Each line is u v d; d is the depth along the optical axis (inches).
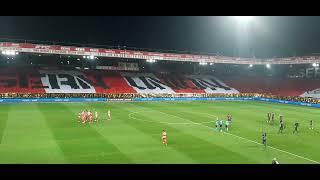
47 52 2610.7
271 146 1214.9
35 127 1489.9
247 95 3282.5
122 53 2874.0
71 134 1354.6
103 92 2933.1
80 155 1047.0
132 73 3535.9
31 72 3070.9
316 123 1772.9
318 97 2962.6
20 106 2268.7
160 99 2999.5
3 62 3481.8
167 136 1349.7
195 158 1030.4
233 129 1544.0
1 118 1722.4
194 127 1574.8
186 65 4089.6
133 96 2908.5
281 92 3292.3
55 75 3102.9
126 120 1744.6
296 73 3988.7
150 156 1047.6
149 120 1760.6
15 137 1284.4
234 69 4200.3
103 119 1759.4
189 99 3102.9
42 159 996.6
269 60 3388.3
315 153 1122.7
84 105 2423.7
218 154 1085.8
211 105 2628.0
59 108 2202.3
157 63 3917.3
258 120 1836.9
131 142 1233.4
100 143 1207.6
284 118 1953.7
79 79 3110.2
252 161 1005.8
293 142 1286.9
